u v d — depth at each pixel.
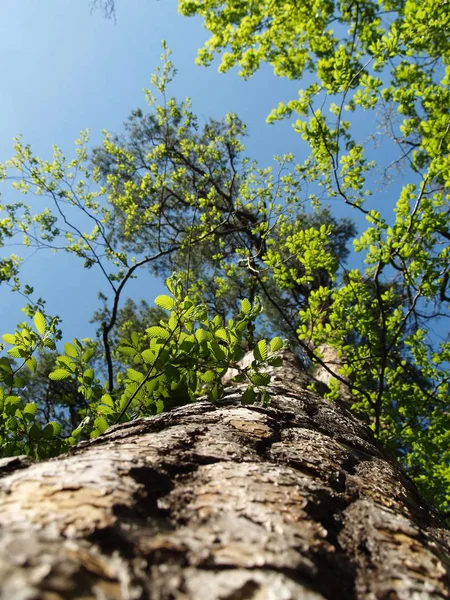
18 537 0.69
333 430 2.44
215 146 9.89
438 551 1.10
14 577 0.59
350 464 1.80
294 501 1.09
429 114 5.01
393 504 1.46
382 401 5.70
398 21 6.17
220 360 2.46
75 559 0.66
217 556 0.77
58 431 2.63
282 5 6.54
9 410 2.64
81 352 3.04
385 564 0.95
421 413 5.66
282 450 1.65
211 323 2.70
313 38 6.56
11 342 2.85
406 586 0.88
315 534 0.97
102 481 0.96
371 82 4.41
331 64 5.09
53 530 0.73
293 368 4.82
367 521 1.14
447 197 4.58
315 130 4.80
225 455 1.38
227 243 11.06
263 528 0.91
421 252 4.41
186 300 2.50
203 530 0.88
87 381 3.04
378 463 2.10
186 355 2.65
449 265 4.58
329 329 5.30
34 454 2.65
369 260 4.57
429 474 5.49
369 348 5.59
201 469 1.24
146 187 9.39
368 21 6.64
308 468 1.52
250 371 2.47
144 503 0.94
